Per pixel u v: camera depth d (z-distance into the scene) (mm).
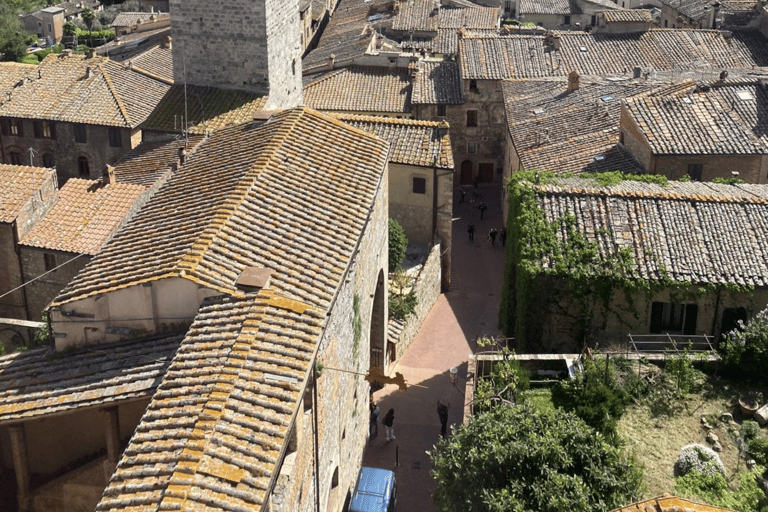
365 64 71938
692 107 47438
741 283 32344
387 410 38938
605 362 28906
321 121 34062
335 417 27141
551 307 33781
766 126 46031
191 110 53156
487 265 55844
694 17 85500
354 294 29531
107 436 23797
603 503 21422
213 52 53531
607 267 33094
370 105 67188
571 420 23953
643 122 46375
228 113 52625
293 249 26078
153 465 18312
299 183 29391
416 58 71438
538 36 74688
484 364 30469
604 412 26234
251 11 51875
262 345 21453
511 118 57219
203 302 23609
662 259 33250
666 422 27031
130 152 52594
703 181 44344
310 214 28109
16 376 24094
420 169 50156
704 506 19641
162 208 29062
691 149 44250
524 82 63438
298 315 22922
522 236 34938
